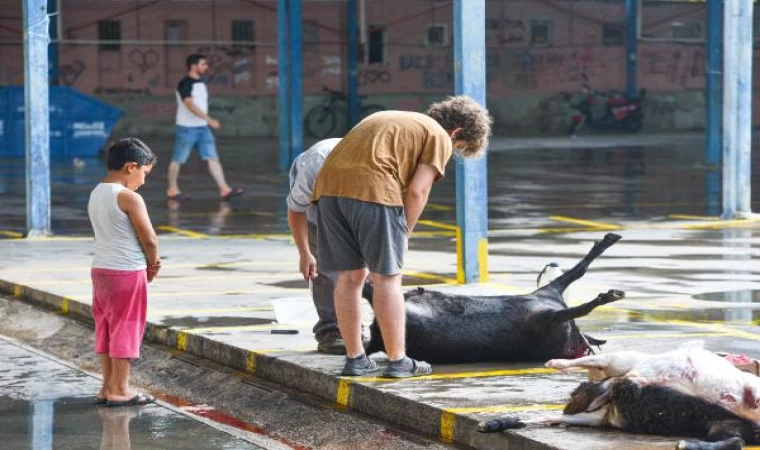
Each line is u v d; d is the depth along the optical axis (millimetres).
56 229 21297
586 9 57969
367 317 12086
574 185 29797
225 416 9930
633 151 42906
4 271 16125
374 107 55875
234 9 53906
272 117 54688
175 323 12234
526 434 7816
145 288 10016
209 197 27438
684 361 7738
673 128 59188
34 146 20016
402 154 9016
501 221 22234
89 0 52031
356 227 9055
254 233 20703
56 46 51531
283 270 16188
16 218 23375
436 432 8547
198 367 11102
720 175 32500
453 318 9867
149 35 52969
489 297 10086
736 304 13422
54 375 11250
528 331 9828
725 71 21922
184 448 8750
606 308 13125
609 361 8086
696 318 12500
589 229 20938
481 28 14227
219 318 12547
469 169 14648
